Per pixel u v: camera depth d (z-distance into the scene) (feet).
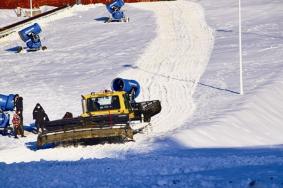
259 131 216.33
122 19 594.65
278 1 638.94
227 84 299.17
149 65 373.40
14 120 220.64
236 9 610.24
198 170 104.01
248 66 342.44
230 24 525.75
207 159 123.44
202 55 398.01
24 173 106.63
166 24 553.64
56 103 281.54
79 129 179.73
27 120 255.09
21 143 206.69
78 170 108.27
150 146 176.55
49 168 113.39
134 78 335.88
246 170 99.45
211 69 346.33
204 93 285.02
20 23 597.11
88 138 179.73
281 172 95.25
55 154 166.40
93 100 204.03
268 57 364.38
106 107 203.51
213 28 511.81
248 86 288.92
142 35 501.15
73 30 563.07
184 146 180.75
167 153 159.84
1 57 455.22
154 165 113.70
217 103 257.75
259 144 195.72
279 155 135.64
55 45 489.26
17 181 96.12
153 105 219.61
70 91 309.01
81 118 181.68
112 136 180.86
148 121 217.77
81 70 373.40
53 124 181.16
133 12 651.66
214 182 84.89
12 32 572.92
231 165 110.73
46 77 358.23
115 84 240.32
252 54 379.96
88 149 173.58
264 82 293.43
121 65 378.73
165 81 323.37
